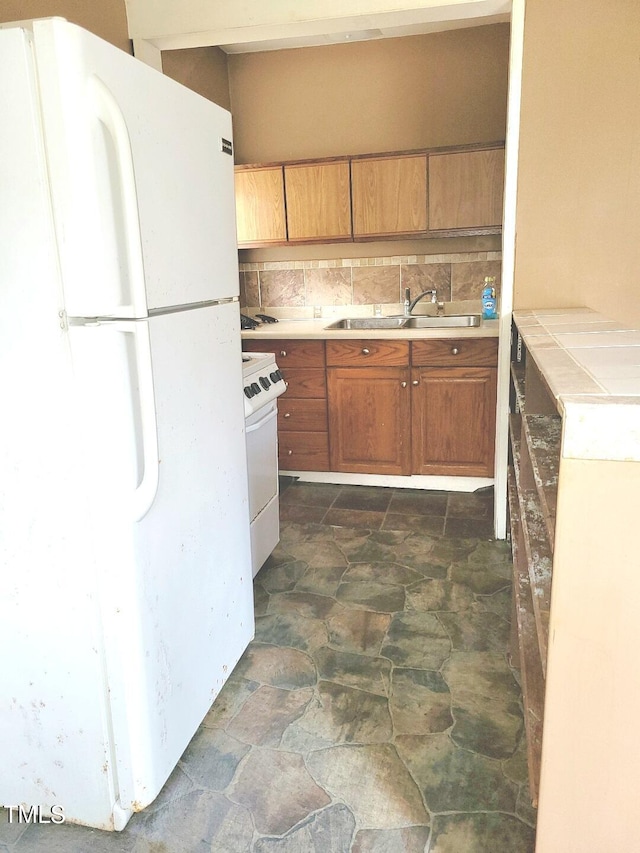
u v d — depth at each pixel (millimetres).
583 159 2443
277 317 4152
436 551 2740
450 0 2369
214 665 1764
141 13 2604
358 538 2902
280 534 2969
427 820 1402
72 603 1294
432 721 1712
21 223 1125
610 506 863
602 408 829
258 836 1379
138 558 1341
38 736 1405
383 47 3641
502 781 1501
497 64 3504
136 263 1192
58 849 1372
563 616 919
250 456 2318
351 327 3928
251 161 3992
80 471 1223
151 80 1314
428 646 2051
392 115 3721
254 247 3789
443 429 3391
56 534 1262
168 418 1439
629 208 2459
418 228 3480
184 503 1539
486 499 3338
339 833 1378
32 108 1076
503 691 1823
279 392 2518
